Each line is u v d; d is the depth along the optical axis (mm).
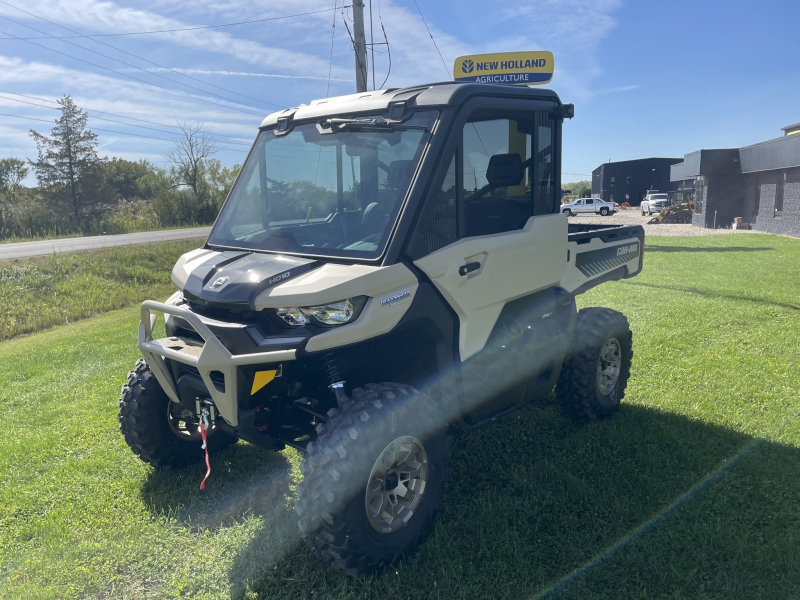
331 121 3584
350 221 3396
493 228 3789
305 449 3352
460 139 3414
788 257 16391
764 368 6203
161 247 20594
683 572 3047
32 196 51969
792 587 2916
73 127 50156
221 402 3072
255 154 4043
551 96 4086
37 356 8469
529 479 4012
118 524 3713
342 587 3037
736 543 3230
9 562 3389
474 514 3645
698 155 31781
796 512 3527
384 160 3395
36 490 4164
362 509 2963
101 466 4488
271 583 3119
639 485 3891
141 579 3207
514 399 4133
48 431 5234
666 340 7379
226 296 3088
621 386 5176
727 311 8984
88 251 19406
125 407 4090
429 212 3271
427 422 3225
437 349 3430
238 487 4105
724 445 4434
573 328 4633
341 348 3094
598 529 3432
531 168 4020
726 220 31719
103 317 13242
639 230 5930
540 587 2963
